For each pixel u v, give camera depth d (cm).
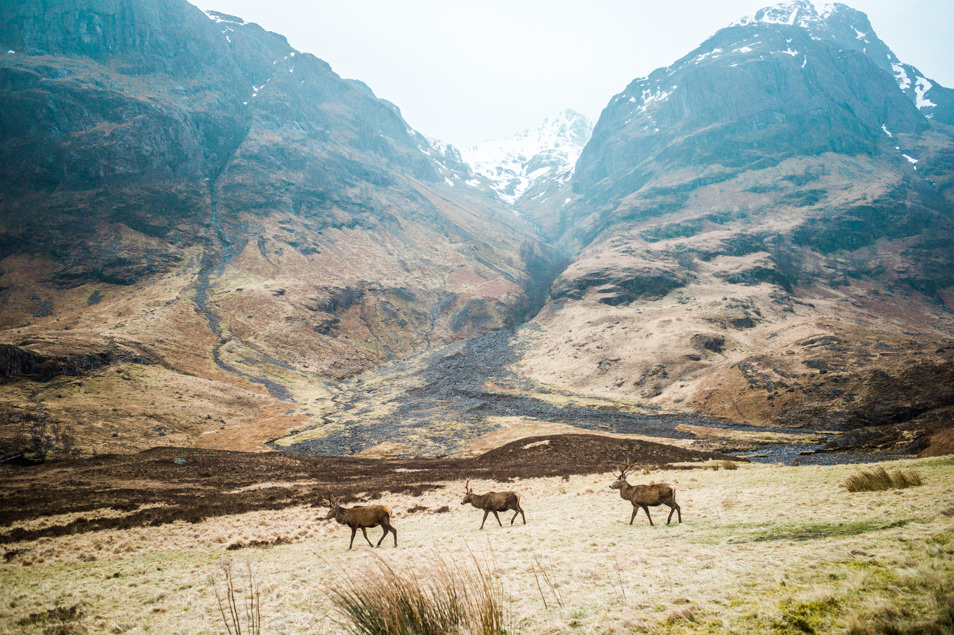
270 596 1281
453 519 2433
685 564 1038
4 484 5572
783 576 837
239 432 12244
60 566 2078
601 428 12119
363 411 14850
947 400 11369
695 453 6500
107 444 10112
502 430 11850
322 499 3669
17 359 13325
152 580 1669
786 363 15288
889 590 703
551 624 777
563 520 1994
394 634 648
